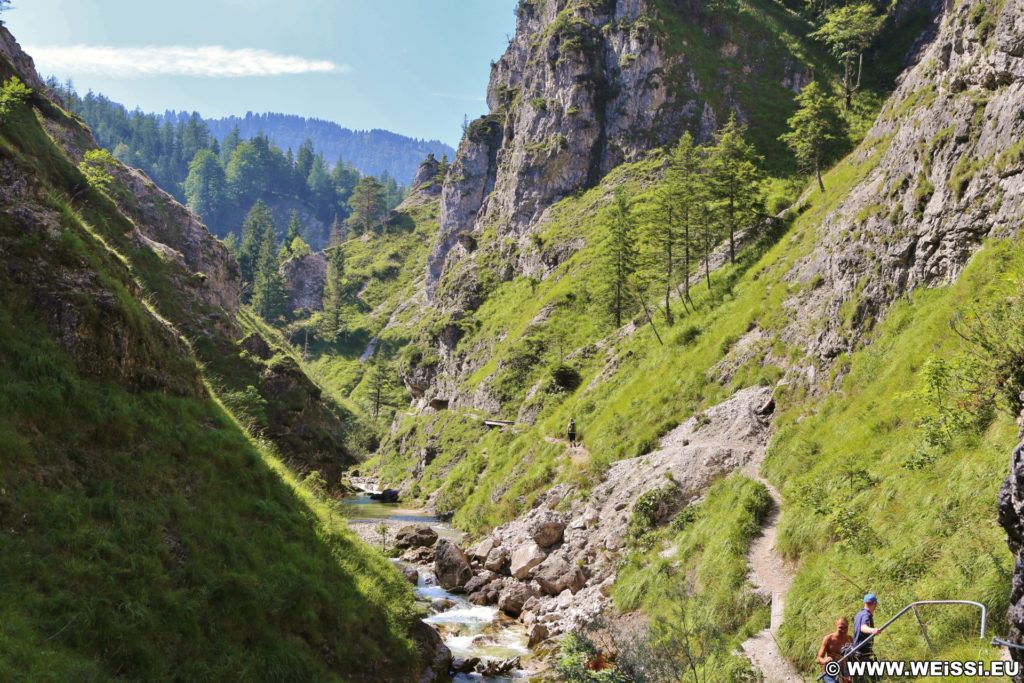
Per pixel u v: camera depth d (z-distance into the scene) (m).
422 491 67.38
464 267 110.81
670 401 39.81
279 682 15.90
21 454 15.48
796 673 16.75
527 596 32.12
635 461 35.84
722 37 101.88
